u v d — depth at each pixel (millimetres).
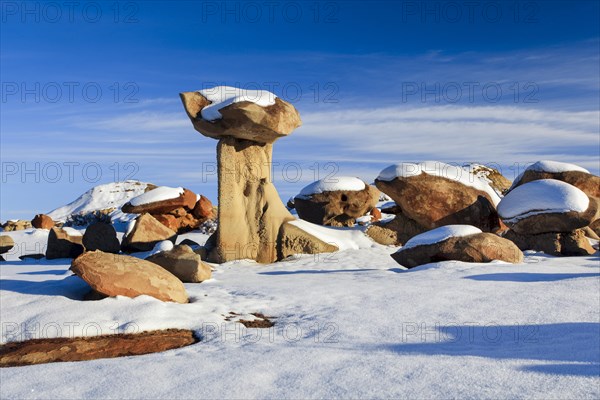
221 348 6473
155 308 8047
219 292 10312
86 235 23250
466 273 11398
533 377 4832
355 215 25234
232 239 19641
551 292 8992
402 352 5934
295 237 20234
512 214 19703
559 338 6445
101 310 7957
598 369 4988
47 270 16688
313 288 10352
